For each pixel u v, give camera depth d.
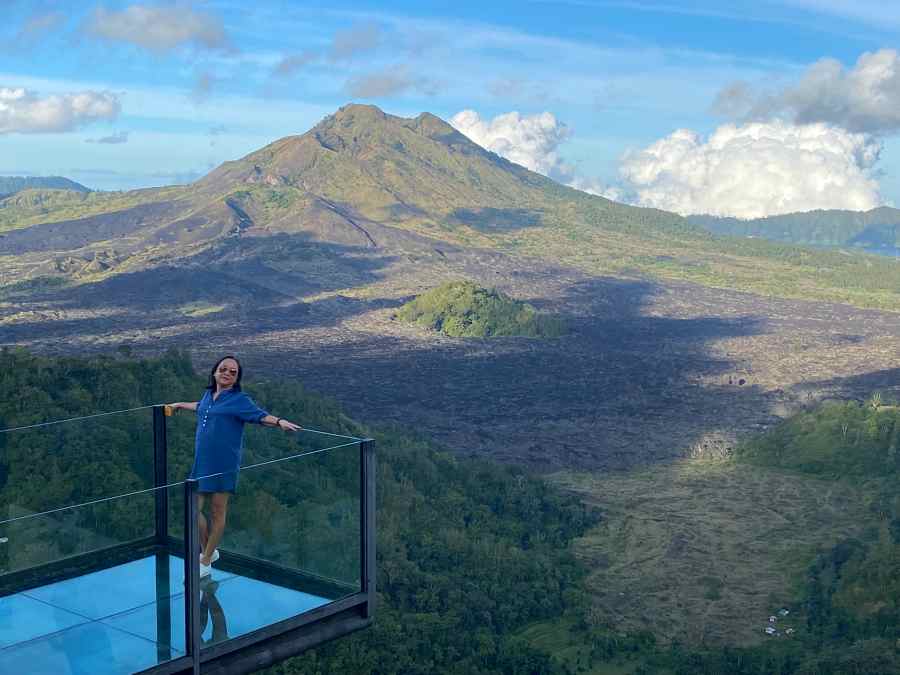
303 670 41.97
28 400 58.12
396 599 55.12
